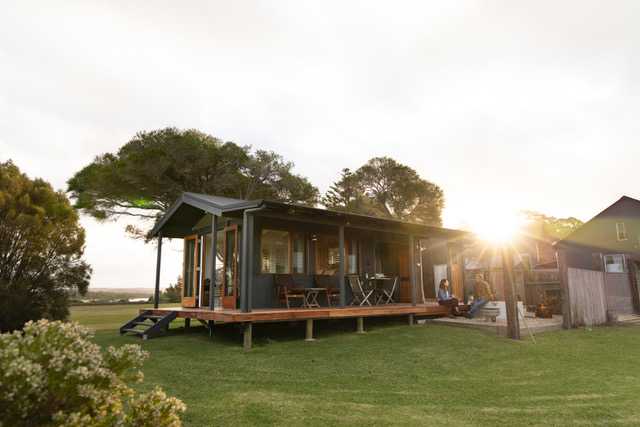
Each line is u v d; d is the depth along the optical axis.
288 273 10.27
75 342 2.30
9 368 1.91
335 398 4.40
